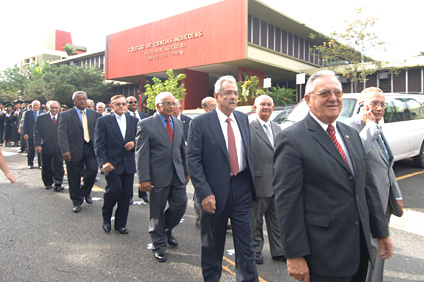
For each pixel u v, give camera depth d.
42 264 3.42
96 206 5.66
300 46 25.09
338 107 1.97
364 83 19.98
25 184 7.32
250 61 19.38
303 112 6.30
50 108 6.79
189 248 3.89
